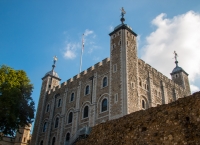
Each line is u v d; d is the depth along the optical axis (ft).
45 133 134.62
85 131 65.05
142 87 105.19
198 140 33.53
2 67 109.09
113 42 112.57
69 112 123.85
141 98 100.99
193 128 35.17
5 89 98.58
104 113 98.68
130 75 98.84
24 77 113.39
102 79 110.11
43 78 166.09
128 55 103.60
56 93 145.28
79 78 128.98
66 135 116.88
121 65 100.32
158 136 39.45
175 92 130.21
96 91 110.42
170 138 37.37
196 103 36.96
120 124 48.65
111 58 108.88
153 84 114.83
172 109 40.04
